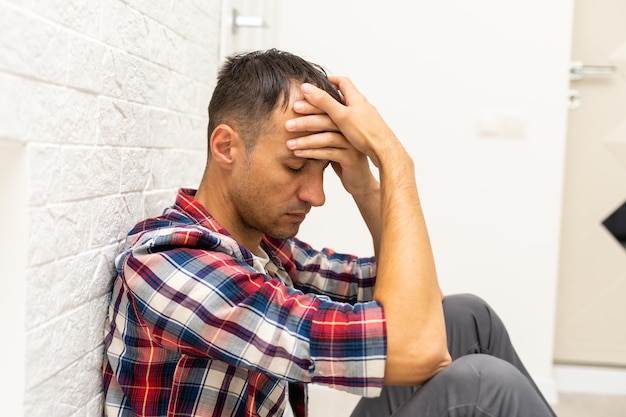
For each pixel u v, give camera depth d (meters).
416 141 2.62
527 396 0.96
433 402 0.96
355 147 1.10
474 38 2.59
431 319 0.97
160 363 1.03
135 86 1.17
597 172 2.73
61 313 0.93
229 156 1.08
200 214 1.11
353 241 2.66
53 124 0.88
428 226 2.64
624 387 2.73
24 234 0.82
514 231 2.61
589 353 2.77
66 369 0.96
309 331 0.95
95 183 1.03
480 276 2.63
